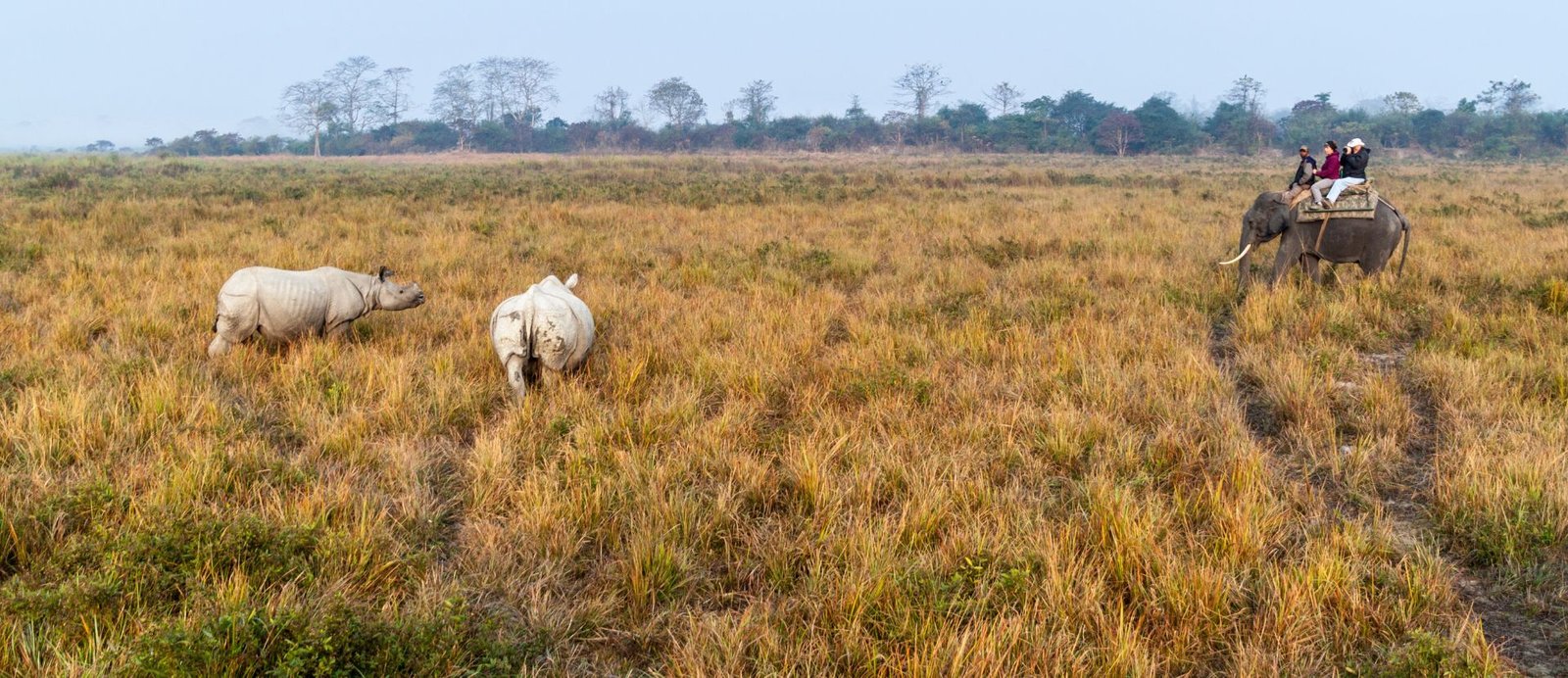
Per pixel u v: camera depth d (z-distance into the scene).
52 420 5.89
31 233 14.89
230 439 5.91
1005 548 4.76
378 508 5.20
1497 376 7.40
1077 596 4.33
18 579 4.05
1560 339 8.31
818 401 7.05
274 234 15.73
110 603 3.93
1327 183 10.49
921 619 4.11
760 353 8.20
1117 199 25.52
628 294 10.76
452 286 11.13
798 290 11.22
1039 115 110.25
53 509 4.75
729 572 4.70
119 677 3.44
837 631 4.05
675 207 21.58
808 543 4.80
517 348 6.98
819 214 20.31
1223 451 6.09
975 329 9.00
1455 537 5.04
